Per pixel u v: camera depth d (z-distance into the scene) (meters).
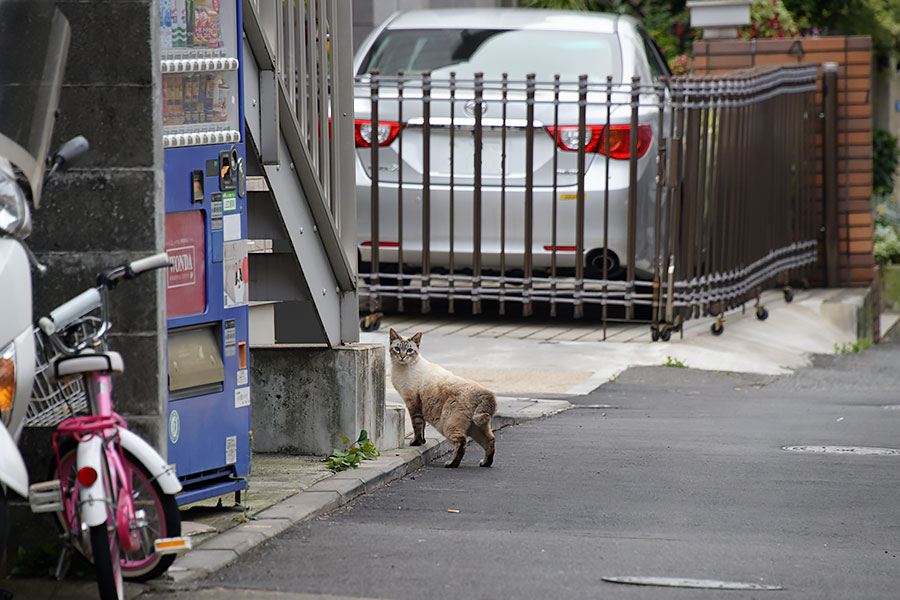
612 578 11.27
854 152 39.41
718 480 16.06
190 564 11.34
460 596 10.69
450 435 16.88
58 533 11.12
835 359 31.73
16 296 9.84
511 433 19.80
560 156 28.44
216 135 13.08
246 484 13.61
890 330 41.88
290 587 10.91
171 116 12.73
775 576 11.54
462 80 27.58
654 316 28.41
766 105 34.16
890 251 45.66
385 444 16.92
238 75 13.47
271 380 16.33
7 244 9.98
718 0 39.69
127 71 11.20
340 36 16.42
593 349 27.81
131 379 11.40
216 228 13.09
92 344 10.44
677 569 11.66
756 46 39.25
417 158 28.86
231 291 13.30
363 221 29.00
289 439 16.33
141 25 11.17
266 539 12.41
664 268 28.91
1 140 10.63
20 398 9.86
